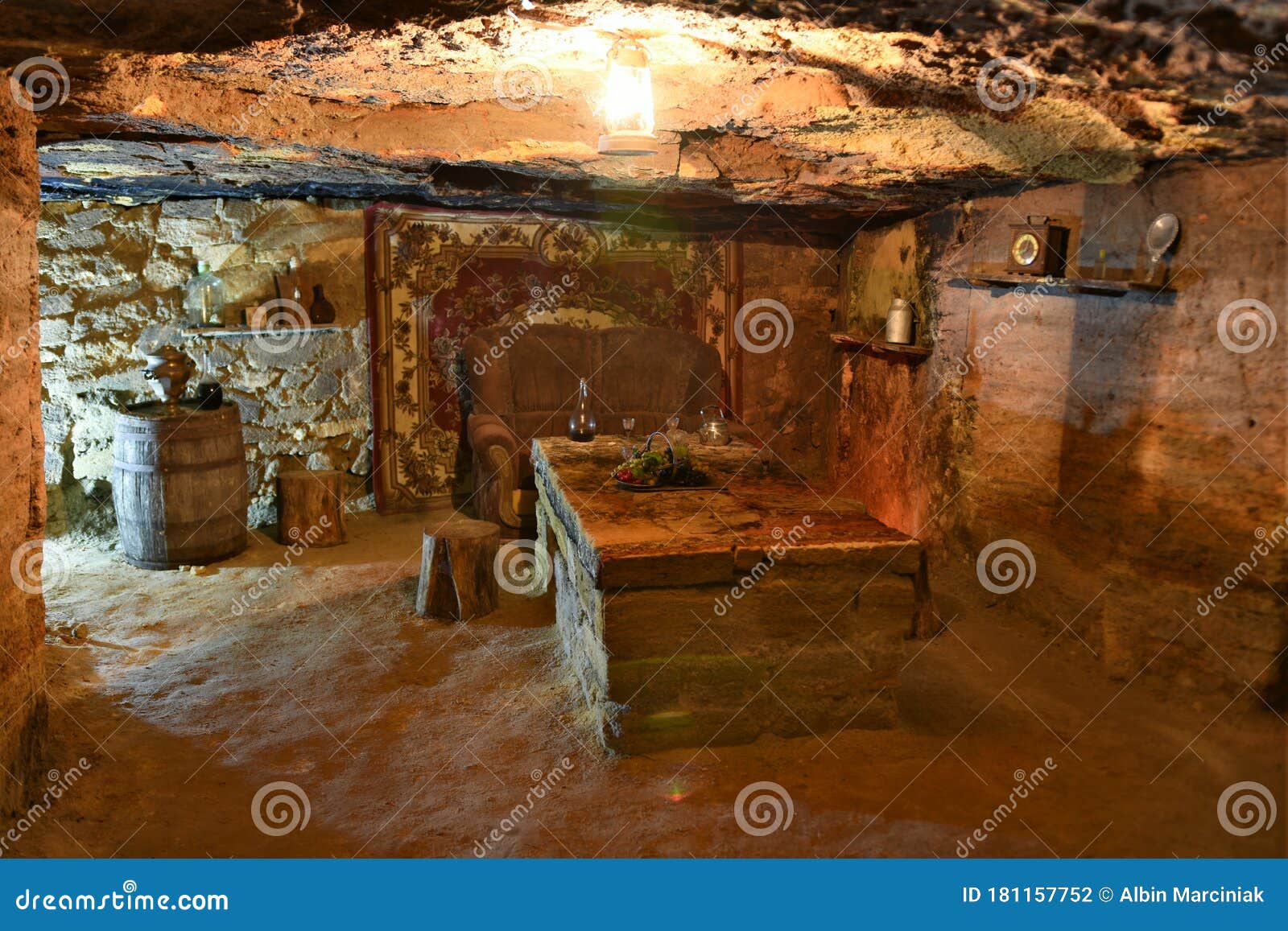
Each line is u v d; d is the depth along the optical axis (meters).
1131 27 2.05
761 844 2.65
